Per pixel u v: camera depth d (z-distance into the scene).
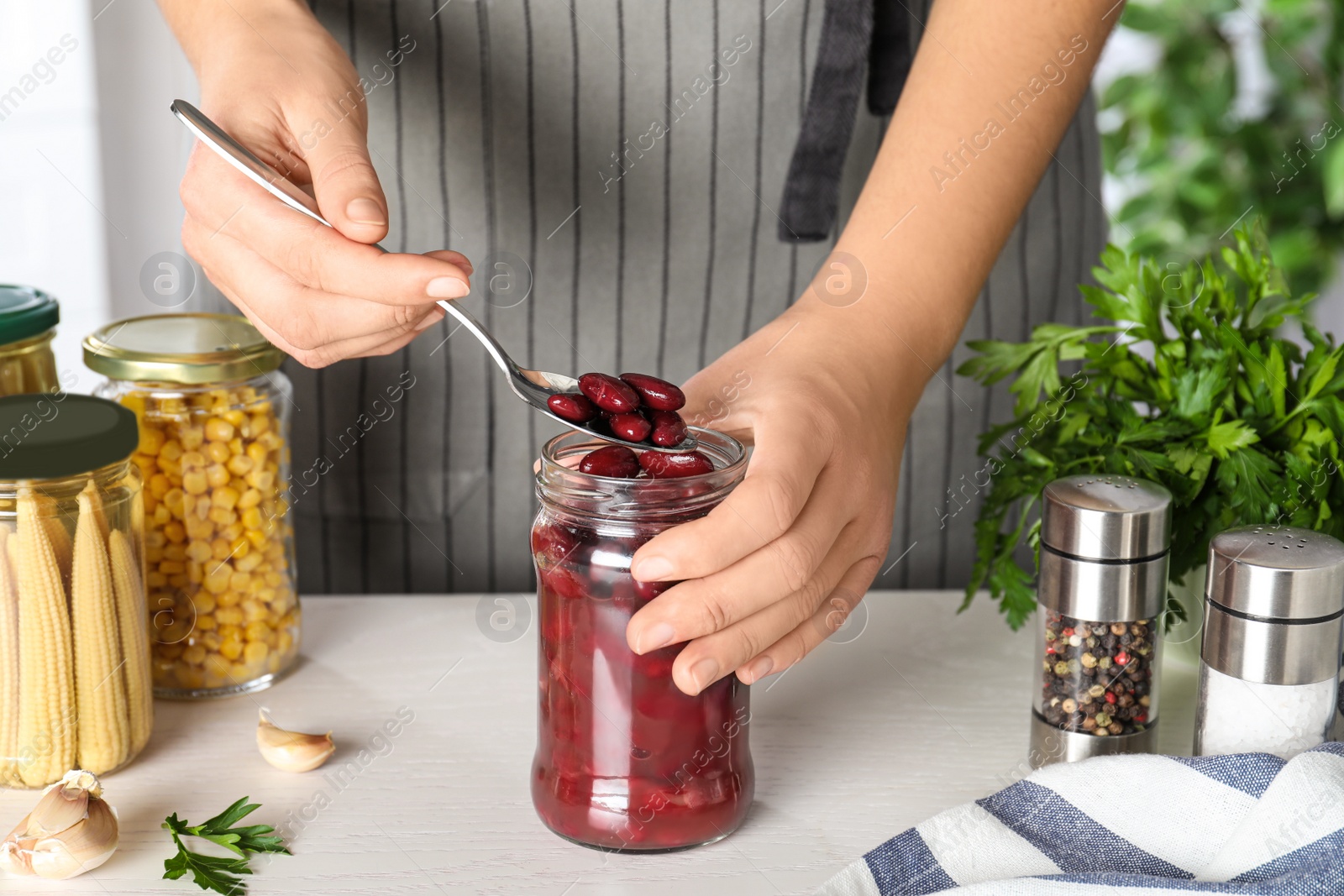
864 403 0.76
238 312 1.11
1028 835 0.66
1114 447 0.81
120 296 1.85
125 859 0.67
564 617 0.67
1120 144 2.50
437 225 1.08
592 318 1.11
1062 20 0.88
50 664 0.72
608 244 1.09
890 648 0.94
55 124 1.75
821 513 0.69
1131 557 0.71
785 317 0.83
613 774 0.67
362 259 0.68
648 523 0.64
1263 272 0.86
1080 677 0.74
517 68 1.03
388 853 0.68
